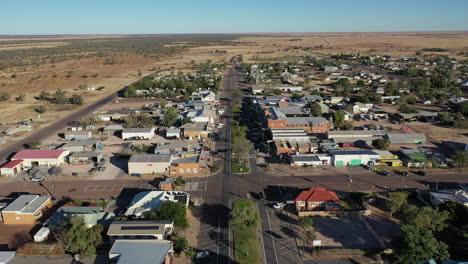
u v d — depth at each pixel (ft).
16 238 258.98
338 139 454.40
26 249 232.32
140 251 219.00
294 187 337.31
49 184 352.90
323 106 616.80
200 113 571.69
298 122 497.46
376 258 229.45
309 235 247.09
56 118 619.26
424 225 239.50
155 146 459.32
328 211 285.23
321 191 300.81
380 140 435.53
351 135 463.42
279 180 354.33
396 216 282.77
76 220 247.09
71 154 417.08
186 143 455.22
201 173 372.17
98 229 241.96
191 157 390.21
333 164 392.47
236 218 251.80
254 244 247.91
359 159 390.83
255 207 300.20
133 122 533.55
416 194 313.32
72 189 340.18
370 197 307.78
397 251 222.28
